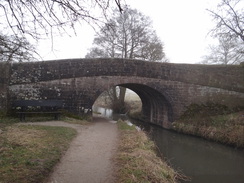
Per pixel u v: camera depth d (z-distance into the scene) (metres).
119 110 24.97
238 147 9.93
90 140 7.78
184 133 13.31
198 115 13.84
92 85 12.99
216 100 14.44
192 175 7.18
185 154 9.70
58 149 6.03
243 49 16.95
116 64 13.44
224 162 8.73
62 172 4.70
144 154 6.23
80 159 5.61
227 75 14.65
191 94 14.58
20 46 3.96
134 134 9.05
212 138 11.41
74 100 12.69
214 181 6.77
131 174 4.69
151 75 14.02
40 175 4.29
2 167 4.40
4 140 6.23
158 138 12.50
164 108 15.62
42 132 7.82
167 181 4.99
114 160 5.64
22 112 10.81
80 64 12.86
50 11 2.96
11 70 11.77
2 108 11.29
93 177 4.54
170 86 14.35
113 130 10.38
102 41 20.53
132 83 13.76
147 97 18.12
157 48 21.66
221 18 12.88
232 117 12.29
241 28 12.78
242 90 14.40
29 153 5.35
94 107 35.09
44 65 12.24
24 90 11.87
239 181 6.84
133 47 21.61
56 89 12.38
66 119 11.73
